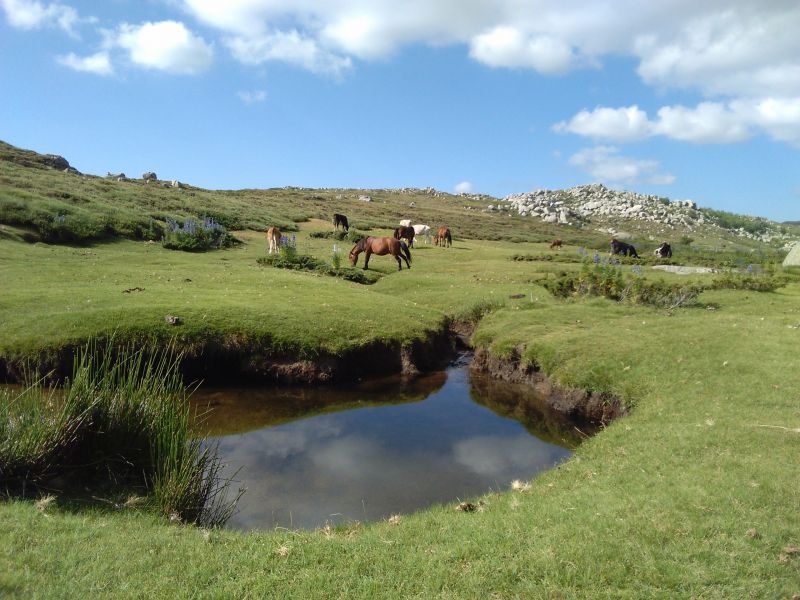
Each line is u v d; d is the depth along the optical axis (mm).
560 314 17953
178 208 43906
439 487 8648
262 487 8555
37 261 22547
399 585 4727
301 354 14336
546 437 11023
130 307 15117
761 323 15281
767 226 169375
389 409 12688
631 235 103938
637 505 6184
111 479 7277
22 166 46562
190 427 11102
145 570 4910
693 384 11133
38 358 12688
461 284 24750
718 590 4570
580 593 4566
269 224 47125
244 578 4848
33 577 4570
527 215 119438
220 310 15578
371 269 28875
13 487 6629
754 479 6711
